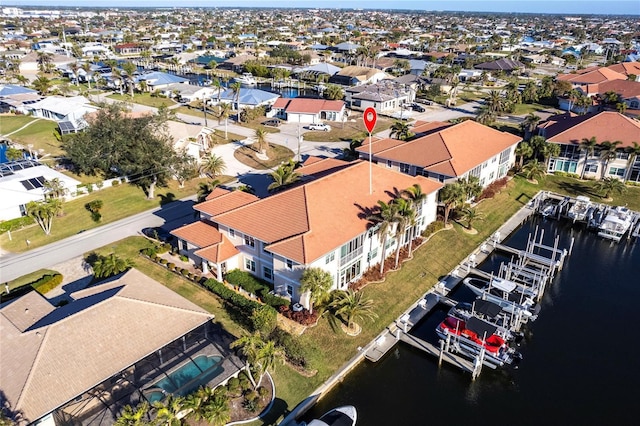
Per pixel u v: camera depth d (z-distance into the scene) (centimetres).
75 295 3934
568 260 5775
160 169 6631
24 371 3053
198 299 4603
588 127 7919
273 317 4000
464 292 5006
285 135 10106
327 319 4353
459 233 6038
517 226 6475
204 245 4953
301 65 18050
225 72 17700
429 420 3544
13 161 7369
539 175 7769
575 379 3956
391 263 5256
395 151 7000
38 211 5741
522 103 13325
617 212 6531
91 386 3075
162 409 2930
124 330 3453
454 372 4003
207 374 3562
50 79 15775
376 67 17725
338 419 3328
